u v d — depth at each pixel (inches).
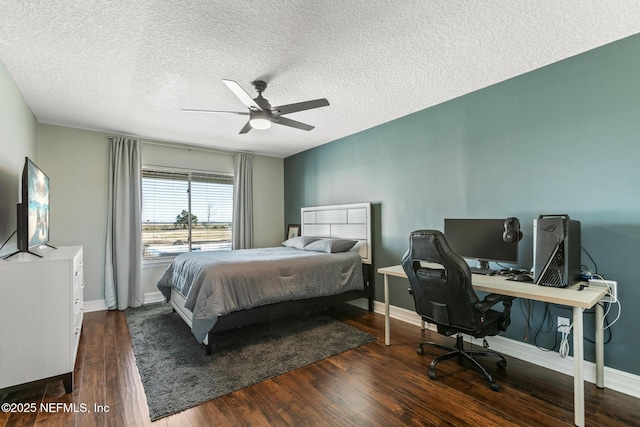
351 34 76.4
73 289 78.6
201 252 148.6
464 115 114.2
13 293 70.9
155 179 173.2
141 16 68.9
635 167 77.5
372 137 152.1
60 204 144.1
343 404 72.7
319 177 188.2
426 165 127.3
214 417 67.9
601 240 82.4
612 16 70.0
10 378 70.1
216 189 194.9
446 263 77.3
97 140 153.8
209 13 67.9
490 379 79.0
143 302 161.0
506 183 102.3
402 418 67.6
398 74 97.9
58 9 66.3
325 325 128.5
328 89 108.5
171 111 128.0
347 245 149.3
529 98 96.9
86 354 99.5
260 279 109.1
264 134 163.6
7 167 93.0
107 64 90.2
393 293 139.7
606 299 77.7
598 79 83.3
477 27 74.1
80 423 65.6
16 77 97.3
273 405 72.3
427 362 94.6
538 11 68.4
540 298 69.2
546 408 70.9
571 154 88.1
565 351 87.0
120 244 152.5
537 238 80.9
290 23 71.7
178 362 93.9
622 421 66.4
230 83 80.9
